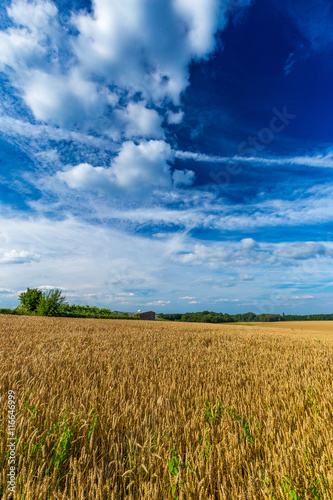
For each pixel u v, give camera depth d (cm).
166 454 180
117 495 149
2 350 522
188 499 143
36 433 194
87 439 196
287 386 374
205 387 360
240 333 1450
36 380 328
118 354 557
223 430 223
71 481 148
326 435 227
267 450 197
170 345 779
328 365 601
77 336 838
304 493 157
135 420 236
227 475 168
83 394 279
